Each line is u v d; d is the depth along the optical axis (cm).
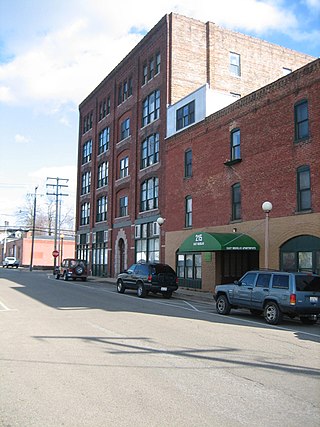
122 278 2405
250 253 2547
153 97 3519
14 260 7231
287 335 1120
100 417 507
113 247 4091
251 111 2280
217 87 3453
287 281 1329
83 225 4975
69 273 3641
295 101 1994
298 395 598
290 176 1989
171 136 3055
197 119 2772
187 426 482
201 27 3481
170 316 1434
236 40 3616
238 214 2344
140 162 3644
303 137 1941
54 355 823
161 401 564
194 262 2705
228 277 2491
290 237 1956
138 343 948
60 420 497
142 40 3728
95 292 2391
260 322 1383
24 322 1234
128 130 3962
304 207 1914
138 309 1625
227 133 2458
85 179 5059
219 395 593
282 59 3862
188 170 2855
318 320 1409
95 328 1144
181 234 2861
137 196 3650
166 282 2217
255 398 583
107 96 4506
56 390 608
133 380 660
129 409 534
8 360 782
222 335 1078
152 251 3328
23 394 590
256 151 2222
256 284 1424
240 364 774
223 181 2466
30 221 9981
